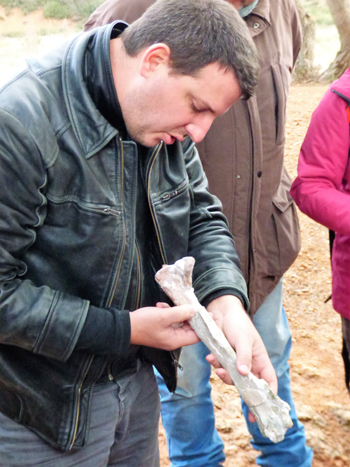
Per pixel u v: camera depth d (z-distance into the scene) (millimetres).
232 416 2797
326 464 2555
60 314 1210
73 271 1293
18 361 1325
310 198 2045
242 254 2143
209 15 1145
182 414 2199
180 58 1132
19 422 1355
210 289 1461
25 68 1225
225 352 1281
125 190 1304
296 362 3223
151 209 1398
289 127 6676
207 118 1229
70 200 1236
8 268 1197
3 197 1141
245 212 2104
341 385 3023
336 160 2020
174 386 1612
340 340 3438
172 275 1336
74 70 1227
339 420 2770
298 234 2369
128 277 1335
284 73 2119
